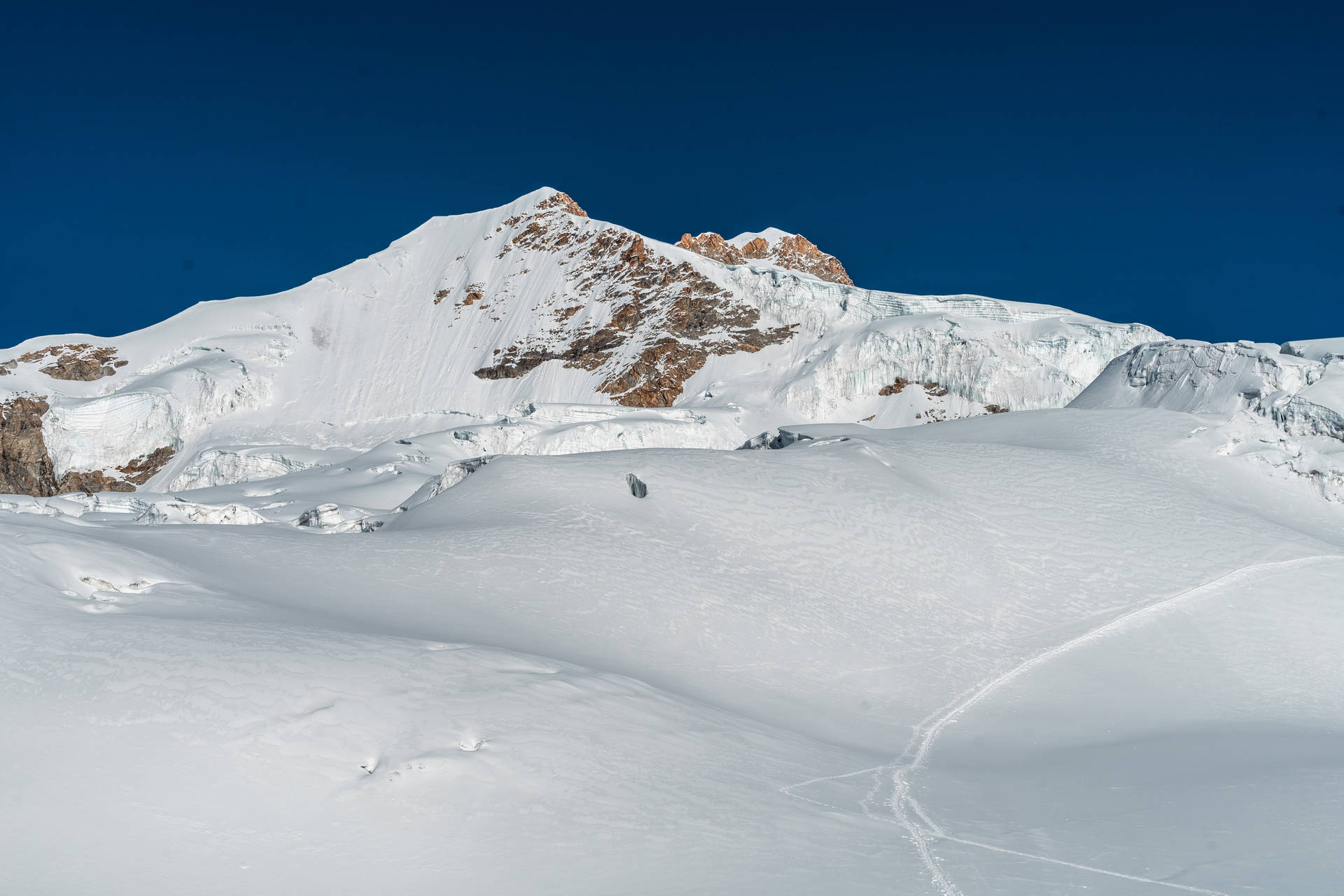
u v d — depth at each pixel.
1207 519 39.41
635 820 12.82
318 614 20.78
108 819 11.48
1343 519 44.81
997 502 39.09
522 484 36.03
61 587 18.41
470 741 14.23
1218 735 21.64
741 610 27.36
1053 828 14.21
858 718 22.14
